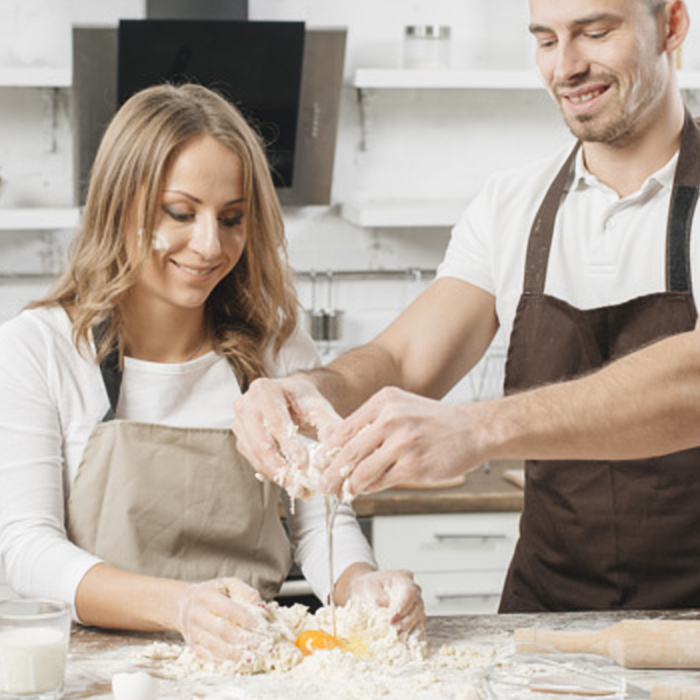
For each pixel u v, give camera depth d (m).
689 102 4.28
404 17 4.08
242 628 1.65
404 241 4.18
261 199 2.00
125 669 1.64
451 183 4.20
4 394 1.90
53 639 1.51
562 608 2.19
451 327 2.26
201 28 3.45
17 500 1.87
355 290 4.17
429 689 1.57
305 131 3.78
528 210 2.23
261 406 1.82
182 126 1.89
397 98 4.12
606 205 2.15
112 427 1.91
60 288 2.04
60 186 3.98
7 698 1.51
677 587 2.08
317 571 2.02
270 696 1.54
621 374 1.68
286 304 2.13
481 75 3.82
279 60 3.54
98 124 3.62
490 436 1.64
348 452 1.64
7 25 3.89
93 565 1.80
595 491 2.11
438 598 3.32
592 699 1.50
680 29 2.05
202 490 1.94
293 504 1.84
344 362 2.13
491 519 3.32
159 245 1.91
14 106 3.92
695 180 2.08
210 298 2.10
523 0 4.14
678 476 2.05
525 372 2.21
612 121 2.03
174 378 2.03
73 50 3.50
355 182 4.14
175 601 1.71
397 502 3.26
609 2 1.94
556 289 2.18
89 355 1.97
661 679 1.59
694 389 1.65
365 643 1.72
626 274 2.13
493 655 1.69
